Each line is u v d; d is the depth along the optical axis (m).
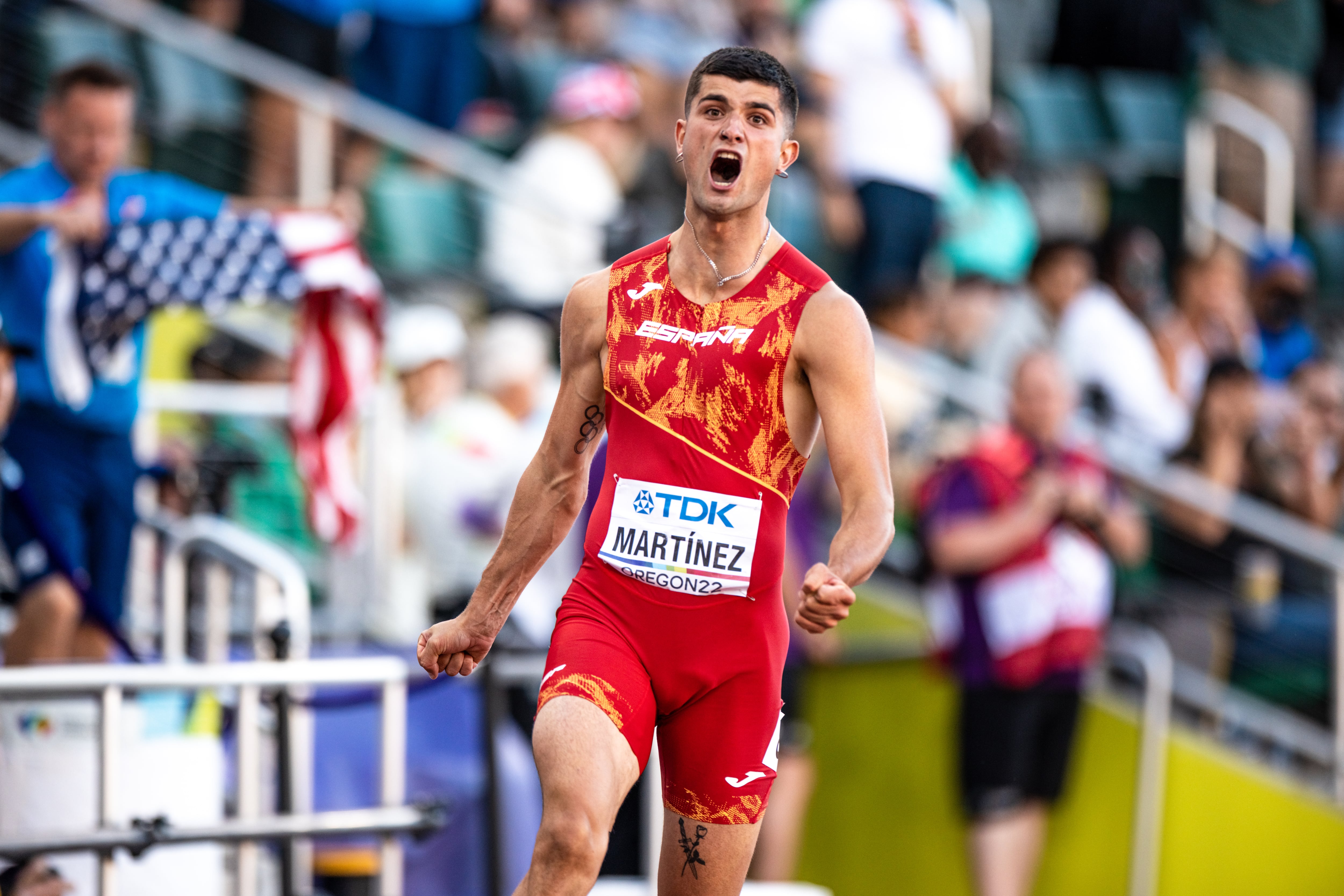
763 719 10.52
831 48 28.67
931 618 22.78
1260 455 28.05
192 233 18.47
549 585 20.72
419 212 26.11
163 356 25.42
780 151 10.28
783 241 10.57
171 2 27.23
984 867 21.86
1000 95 35.31
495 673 17.14
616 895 17.06
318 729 19.73
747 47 10.95
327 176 25.56
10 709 16.09
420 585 22.66
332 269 19.11
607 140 27.27
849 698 23.72
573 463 10.88
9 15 25.58
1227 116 36.56
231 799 18.62
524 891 9.60
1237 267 31.11
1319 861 24.59
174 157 25.58
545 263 26.03
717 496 10.30
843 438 10.05
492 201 26.09
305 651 16.78
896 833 23.83
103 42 25.62
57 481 17.66
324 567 22.83
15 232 16.62
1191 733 24.55
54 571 16.73
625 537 10.43
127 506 18.27
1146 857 23.56
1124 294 28.11
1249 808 24.39
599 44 33.31
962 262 30.23
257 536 22.72
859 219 28.20
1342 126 38.47
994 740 21.78
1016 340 26.69
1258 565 25.89
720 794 10.45
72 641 17.59
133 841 14.27
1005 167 31.30
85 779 16.14
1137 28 35.84
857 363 10.11
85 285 17.69
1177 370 28.52
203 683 14.88
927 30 28.72
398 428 23.02
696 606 10.36
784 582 21.06
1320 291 36.41
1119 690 24.91
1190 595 25.48
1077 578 21.84
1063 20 36.44
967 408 24.64
